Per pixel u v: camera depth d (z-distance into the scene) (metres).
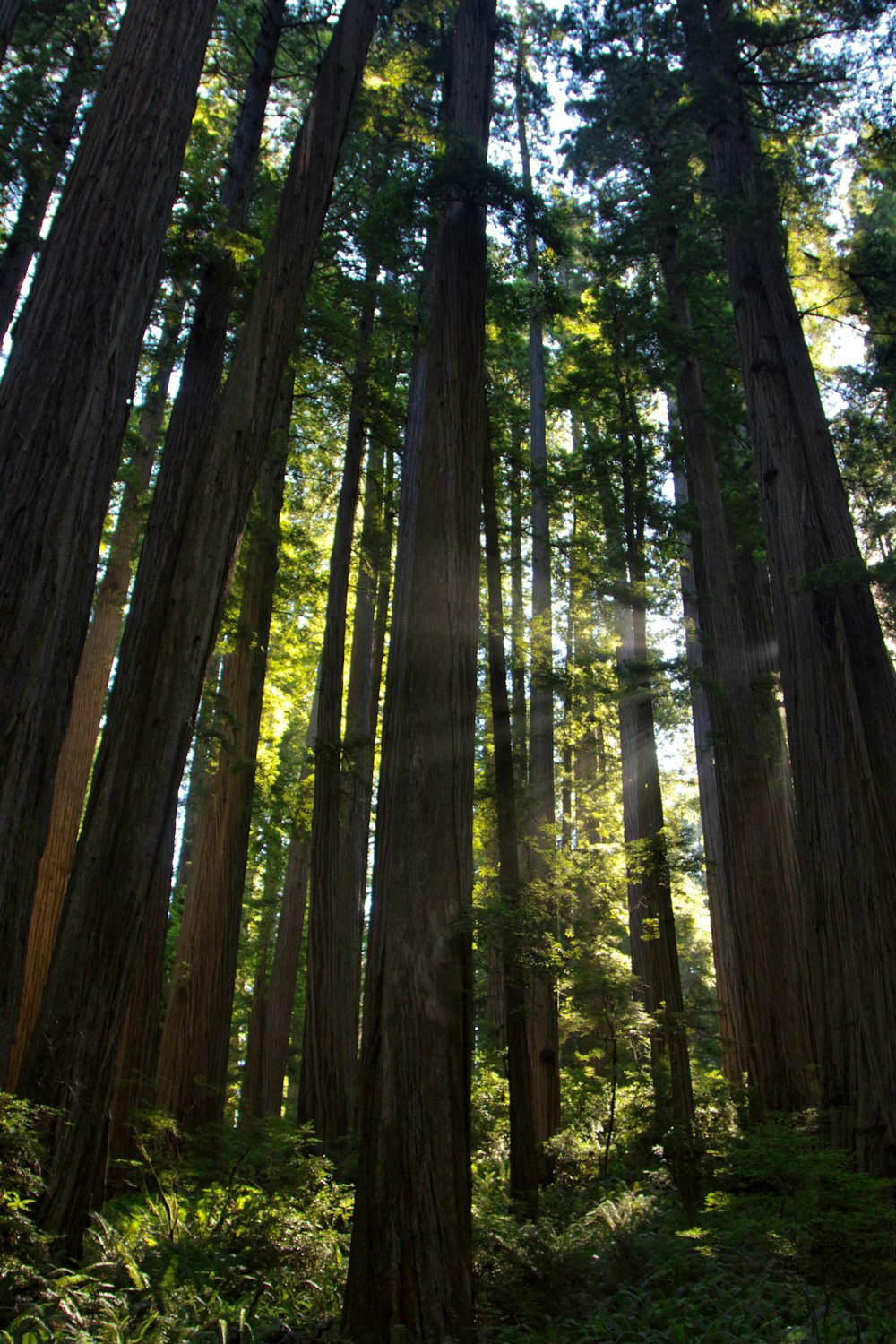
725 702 13.32
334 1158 10.85
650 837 11.30
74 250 6.34
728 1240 6.86
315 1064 12.09
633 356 14.41
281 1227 7.16
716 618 13.92
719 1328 5.89
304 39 16.38
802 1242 6.04
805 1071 11.70
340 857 17.20
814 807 10.09
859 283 13.16
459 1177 6.09
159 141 6.83
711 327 16.75
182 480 9.43
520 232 9.86
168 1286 5.89
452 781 7.25
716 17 14.16
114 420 6.24
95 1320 4.86
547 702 16.62
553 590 18.06
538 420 20.64
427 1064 6.29
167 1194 8.28
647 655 13.31
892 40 12.36
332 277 14.01
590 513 14.92
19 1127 4.90
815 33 12.72
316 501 21.62
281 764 23.89
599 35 15.27
